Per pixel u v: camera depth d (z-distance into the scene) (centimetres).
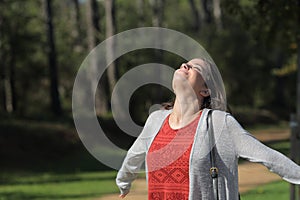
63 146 2573
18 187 1698
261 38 1139
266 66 4828
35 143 2536
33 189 1645
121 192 405
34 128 2647
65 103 4281
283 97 5103
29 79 3984
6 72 3781
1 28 3672
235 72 4603
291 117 945
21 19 3756
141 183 1377
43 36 4012
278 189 1303
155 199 370
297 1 1036
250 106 4762
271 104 5072
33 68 3962
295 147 915
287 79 5041
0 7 3672
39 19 3950
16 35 3734
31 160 2356
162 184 366
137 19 5106
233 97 4628
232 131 358
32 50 3838
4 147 2403
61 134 2697
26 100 4009
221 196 355
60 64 4434
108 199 1379
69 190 1591
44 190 1612
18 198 1467
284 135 3322
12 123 2648
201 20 6328
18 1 3744
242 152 355
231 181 356
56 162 2369
